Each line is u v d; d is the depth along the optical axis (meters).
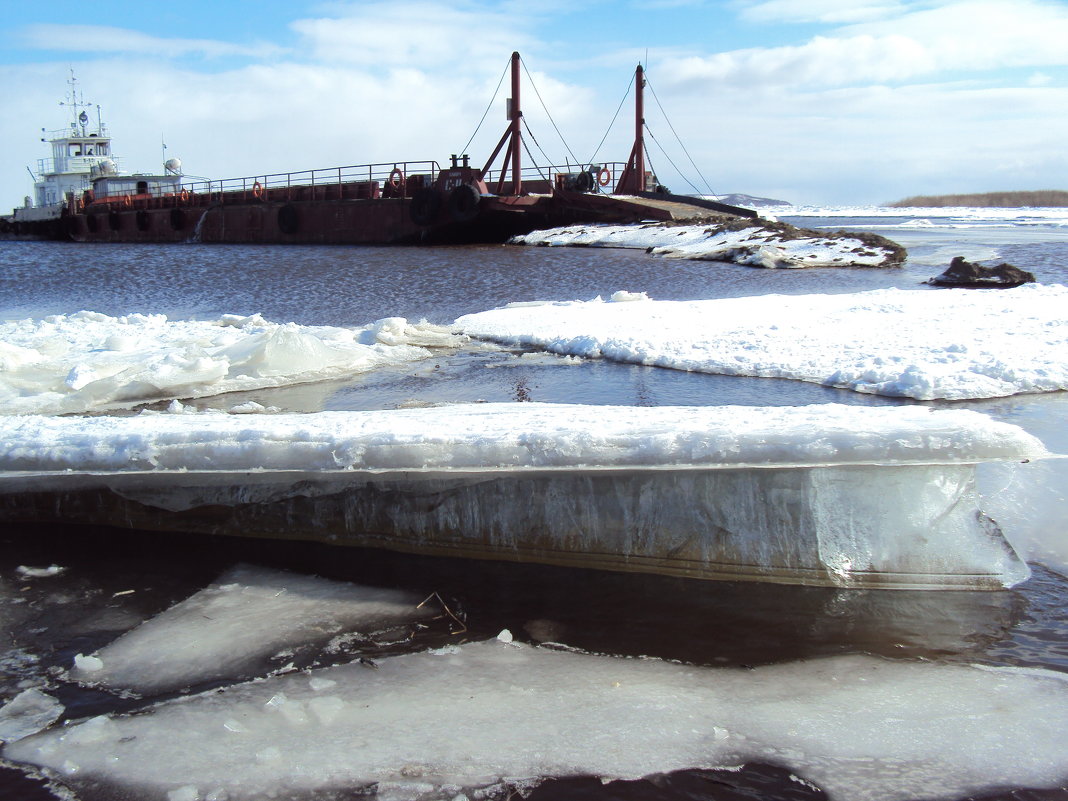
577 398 6.89
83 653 3.11
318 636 3.20
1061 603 3.24
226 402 6.98
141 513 4.22
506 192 34.34
